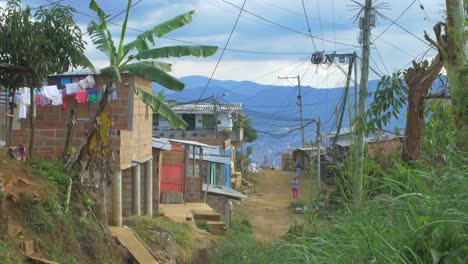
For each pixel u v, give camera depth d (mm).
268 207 32844
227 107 44406
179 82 12898
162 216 21469
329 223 5891
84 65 12922
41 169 13219
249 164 49688
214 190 28500
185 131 39562
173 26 13500
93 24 13492
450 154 4910
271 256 6094
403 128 8578
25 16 11977
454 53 6059
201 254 17781
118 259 13742
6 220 10508
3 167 12172
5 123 16297
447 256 3531
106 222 14414
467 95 5598
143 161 19328
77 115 18219
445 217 3689
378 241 3932
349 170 6113
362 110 8922
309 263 4207
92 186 13883
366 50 11234
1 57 12109
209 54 13227
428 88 7434
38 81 12352
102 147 13570
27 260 10164
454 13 6191
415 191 4523
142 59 13141
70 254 11734
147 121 20016
